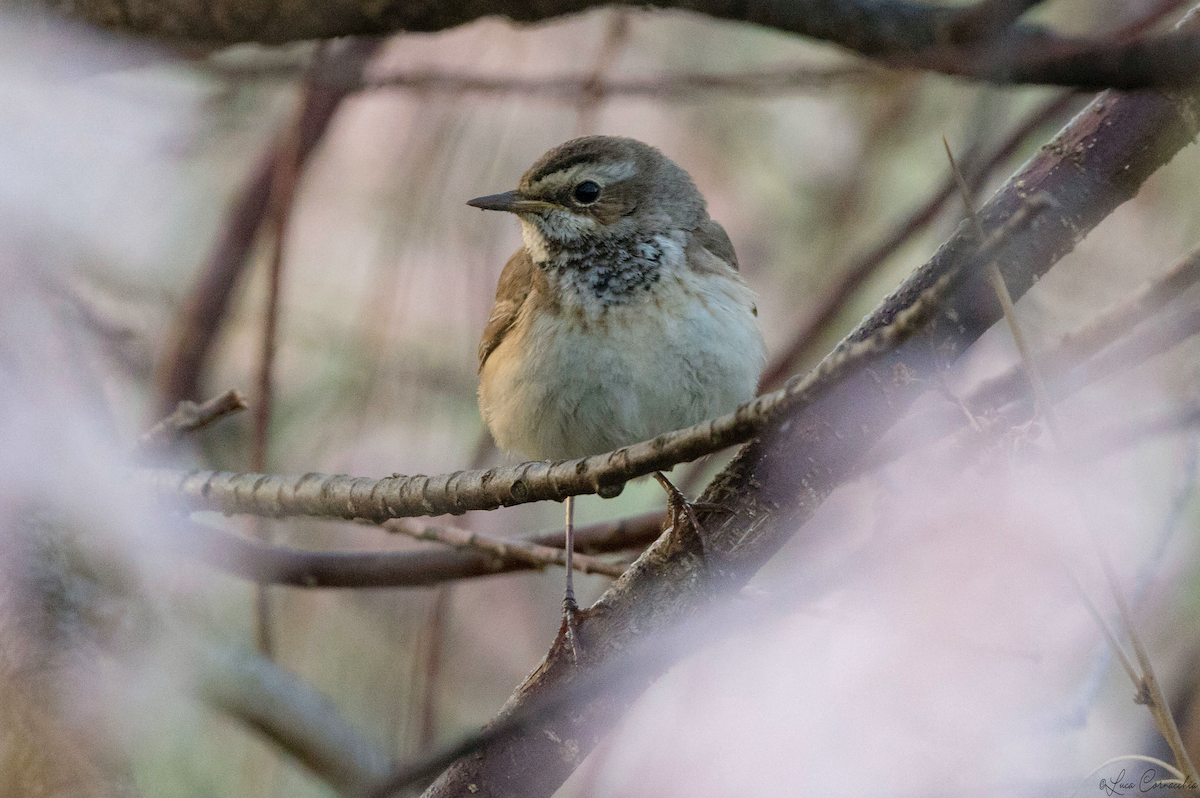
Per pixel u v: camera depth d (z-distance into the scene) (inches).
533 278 362.3
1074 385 270.2
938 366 206.7
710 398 339.6
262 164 446.0
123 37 218.7
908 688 246.4
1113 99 212.5
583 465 200.8
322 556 333.4
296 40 204.1
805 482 211.5
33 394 218.4
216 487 256.4
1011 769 239.5
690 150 568.4
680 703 322.0
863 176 514.0
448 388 474.9
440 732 413.1
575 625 210.5
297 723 342.3
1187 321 269.1
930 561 248.1
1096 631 267.7
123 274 411.2
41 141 239.9
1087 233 211.3
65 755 189.2
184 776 358.3
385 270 481.4
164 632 294.5
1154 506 341.4
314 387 481.7
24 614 199.8
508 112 487.2
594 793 327.3
